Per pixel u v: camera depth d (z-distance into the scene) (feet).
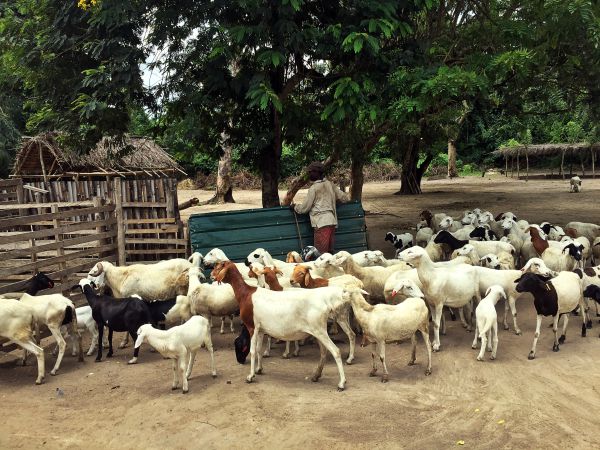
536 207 87.04
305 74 44.11
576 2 40.16
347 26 37.55
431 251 40.91
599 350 28.40
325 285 29.37
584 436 20.20
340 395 24.03
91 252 40.86
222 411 22.77
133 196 46.91
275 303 25.43
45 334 30.89
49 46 39.99
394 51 40.98
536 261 31.07
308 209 39.75
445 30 51.39
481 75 38.73
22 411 23.44
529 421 21.40
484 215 49.57
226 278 26.78
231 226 39.83
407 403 23.20
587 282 31.60
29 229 50.78
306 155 56.80
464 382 25.18
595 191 108.17
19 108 104.12
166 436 21.04
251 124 47.57
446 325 33.63
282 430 21.09
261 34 36.65
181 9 37.60
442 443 20.02
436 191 124.26
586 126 149.59
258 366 26.73
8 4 51.98
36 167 65.36
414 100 37.06
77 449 20.31
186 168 163.02
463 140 187.62
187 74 40.93
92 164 62.95
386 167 171.63
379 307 25.34
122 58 36.81
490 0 49.70
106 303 28.99
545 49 44.60
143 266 34.19
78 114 40.01
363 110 40.22
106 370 28.09
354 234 42.16
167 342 24.48
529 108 82.33
